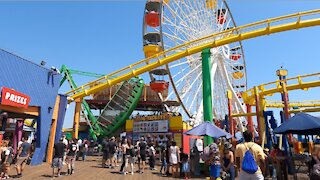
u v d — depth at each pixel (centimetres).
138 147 1641
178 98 3145
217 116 3522
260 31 2289
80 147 2453
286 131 1103
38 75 1875
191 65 3322
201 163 1466
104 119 4566
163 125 2714
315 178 533
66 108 2273
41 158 1852
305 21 2169
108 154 1762
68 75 4197
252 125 3156
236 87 4009
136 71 2764
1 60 1549
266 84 2766
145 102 5128
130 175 1416
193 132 1317
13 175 1271
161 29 2909
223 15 3606
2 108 1586
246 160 572
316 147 627
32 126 3369
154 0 3053
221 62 3459
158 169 1777
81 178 1248
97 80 2906
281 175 1201
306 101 3042
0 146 1274
